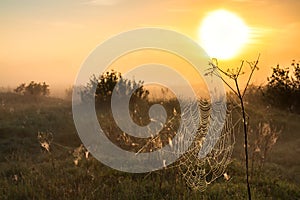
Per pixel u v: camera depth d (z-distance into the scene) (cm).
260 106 1742
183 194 718
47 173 864
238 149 1068
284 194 761
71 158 998
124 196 711
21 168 922
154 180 799
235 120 1270
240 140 1145
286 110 1784
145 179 823
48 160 1018
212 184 789
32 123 1410
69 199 694
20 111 1666
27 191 744
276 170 946
